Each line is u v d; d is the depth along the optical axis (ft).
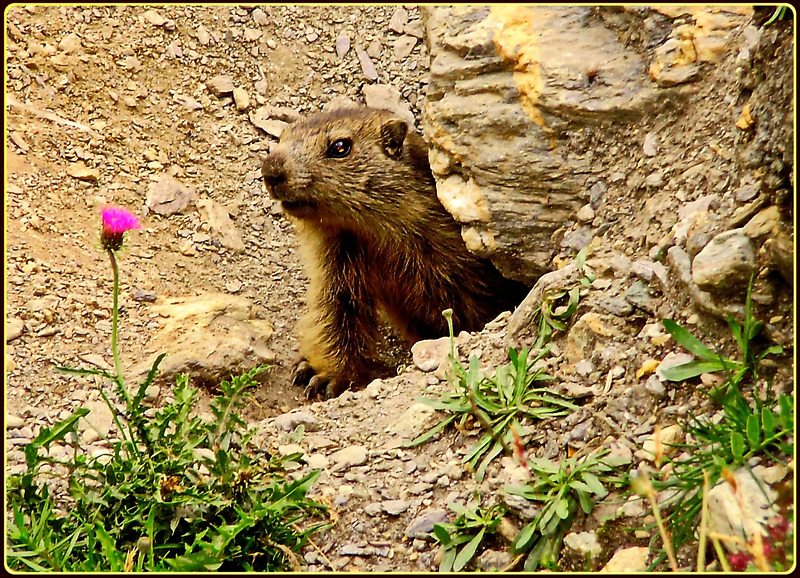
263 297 36.04
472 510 19.75
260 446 23.22
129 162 38.29
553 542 18.54
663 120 26.66
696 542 16.83
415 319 36.73
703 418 18.58
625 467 18.88
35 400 26.94
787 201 19.16
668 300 21.17
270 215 39.37
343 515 20.77
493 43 29.86
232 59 43.37
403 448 22.48
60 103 38.86
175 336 30.86
